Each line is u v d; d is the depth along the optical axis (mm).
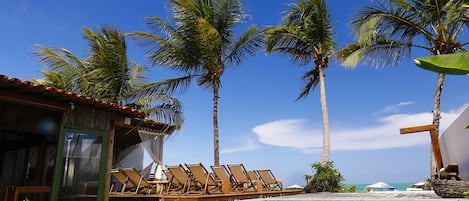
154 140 9148
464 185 5387
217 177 9836
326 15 13844
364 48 12391
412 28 12125
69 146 6488
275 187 11750
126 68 14234
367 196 6672
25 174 7176
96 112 6957
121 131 9688
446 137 8875
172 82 14117
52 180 6234
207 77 13938
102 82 13609
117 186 11211
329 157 12445
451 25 11680
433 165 11062
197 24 13211
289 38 14109
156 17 13445
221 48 13852
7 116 7004
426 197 5789
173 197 8555
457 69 939
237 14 13828
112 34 13875
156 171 10625
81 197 6523
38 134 7008
